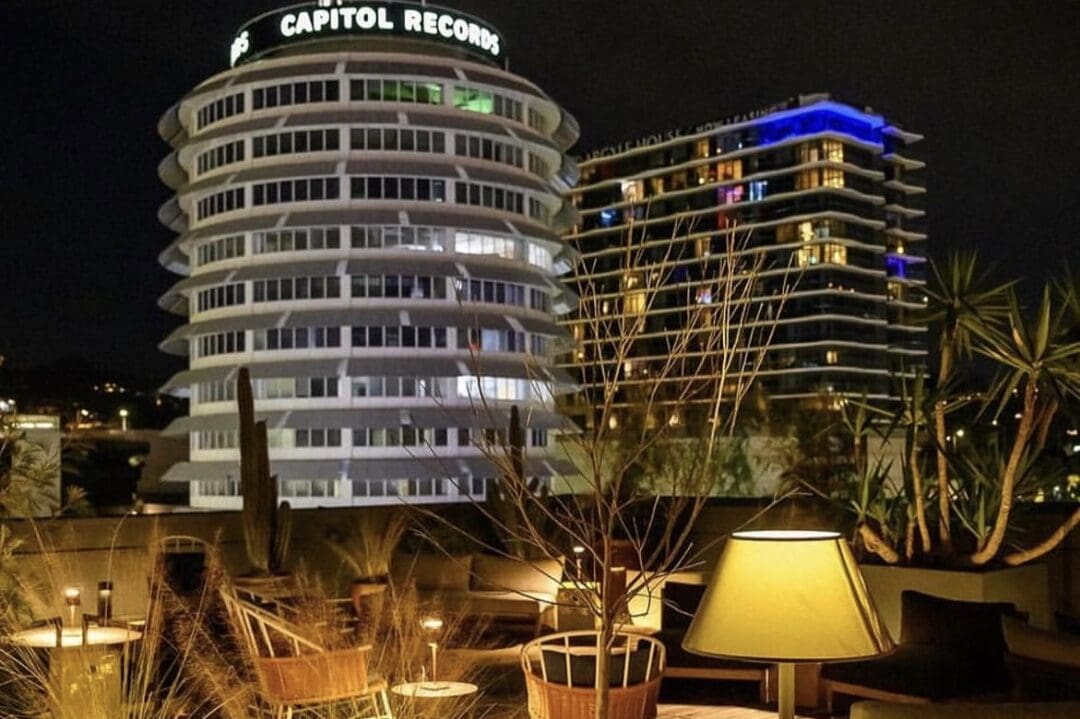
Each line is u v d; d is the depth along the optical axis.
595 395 5.43
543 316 56.84
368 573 12.91
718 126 104.81
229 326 54.00
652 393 5.20
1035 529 11.84
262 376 52.69
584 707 5.84
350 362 52.22
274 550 13.41
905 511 10.61
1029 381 9.26
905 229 108.12
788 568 3.83
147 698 5.80
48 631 7.69
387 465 50.78
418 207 53.91
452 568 12.56
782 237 100.00
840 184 100.00
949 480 10.47
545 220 60.31
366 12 58.59
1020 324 9.22
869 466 10.79
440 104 55.75
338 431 52.12
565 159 60.97
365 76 54.72
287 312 53.56
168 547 12.62
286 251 54.34
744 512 13.54
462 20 60.78
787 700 3.88
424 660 7.75
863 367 99.06
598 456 5.04
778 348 98.44
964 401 9.92
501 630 11.58
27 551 11.23
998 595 9.16
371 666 7.46
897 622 9.52
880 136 105.50
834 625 3.74
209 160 56.97
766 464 22.67
